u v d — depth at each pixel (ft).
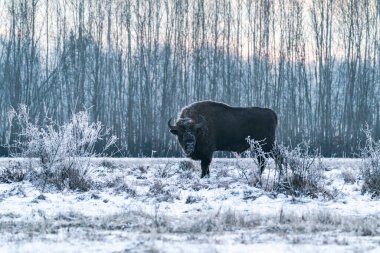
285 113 535.19
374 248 73.56
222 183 149.48
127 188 137.49
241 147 192.13
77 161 151.02
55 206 113.09
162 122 479.82
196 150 180.75
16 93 486.38
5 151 387.34
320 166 140.97
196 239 79.51
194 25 544.62
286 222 94.32
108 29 531.91
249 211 108.37
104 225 90.07
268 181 144.87
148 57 528.22
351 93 519.19
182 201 122.21
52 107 530.68
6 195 128.16
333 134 533.96
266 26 551.18
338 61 610.24
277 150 174.91
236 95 530.68
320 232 86.07
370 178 143.23
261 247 73.72
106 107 550.36
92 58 540.52
